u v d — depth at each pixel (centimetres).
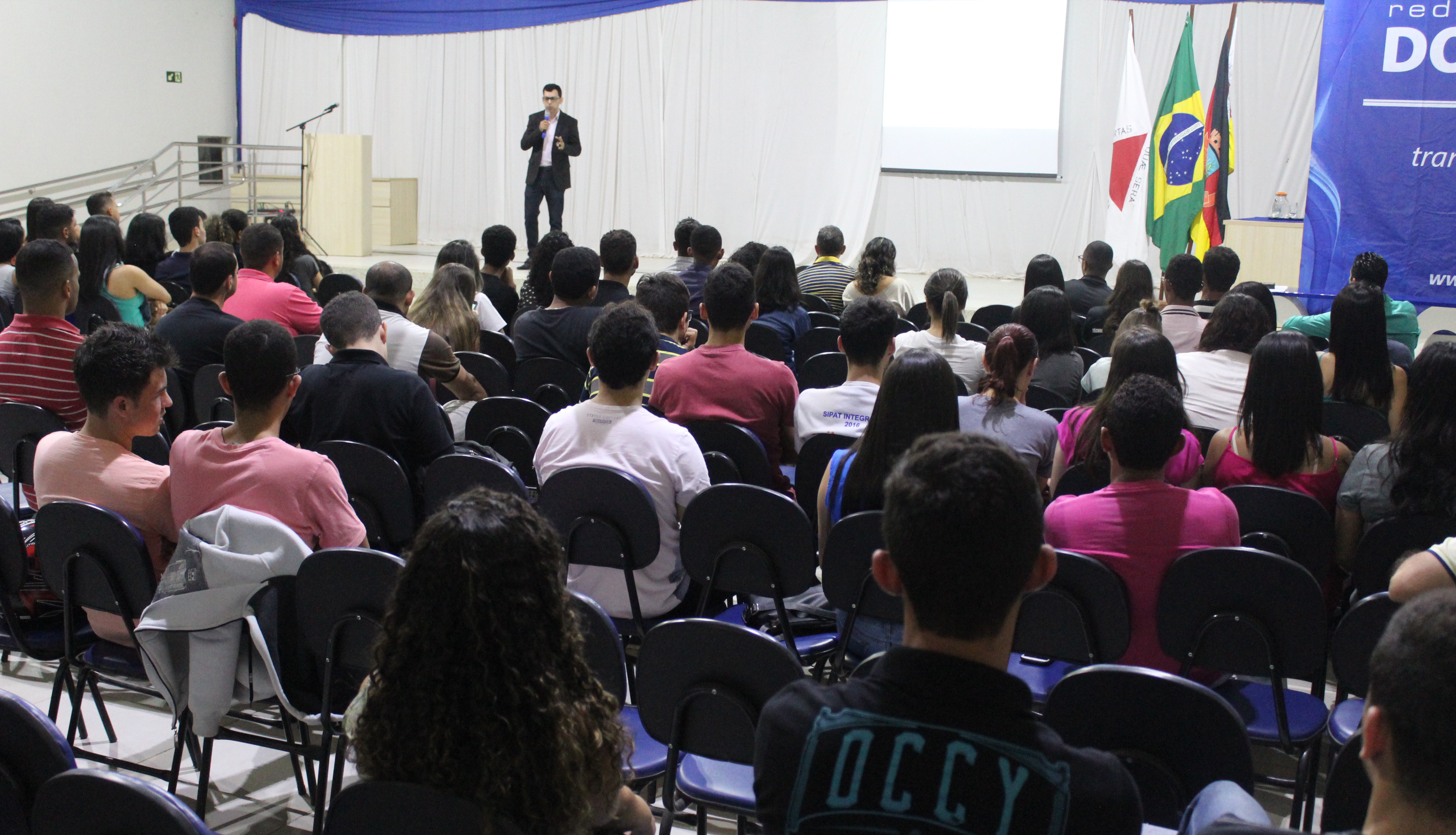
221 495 233
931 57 1097
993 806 107
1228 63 877
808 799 111
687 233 666
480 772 129
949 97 1098
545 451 281
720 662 186
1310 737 223
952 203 1116
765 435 342
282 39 1336
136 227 644
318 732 290
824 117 1138
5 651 270
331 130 1330
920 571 111
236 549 217
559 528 262
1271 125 1017
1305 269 616
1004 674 111
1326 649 242
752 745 188
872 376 342
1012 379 309
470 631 129
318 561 208
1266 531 270
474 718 129
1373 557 253
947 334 441
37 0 1186
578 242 1248
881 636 247
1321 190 605
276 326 239
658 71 1187
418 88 1285
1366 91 586
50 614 269
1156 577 224
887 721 111
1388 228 593
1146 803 165
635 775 206
